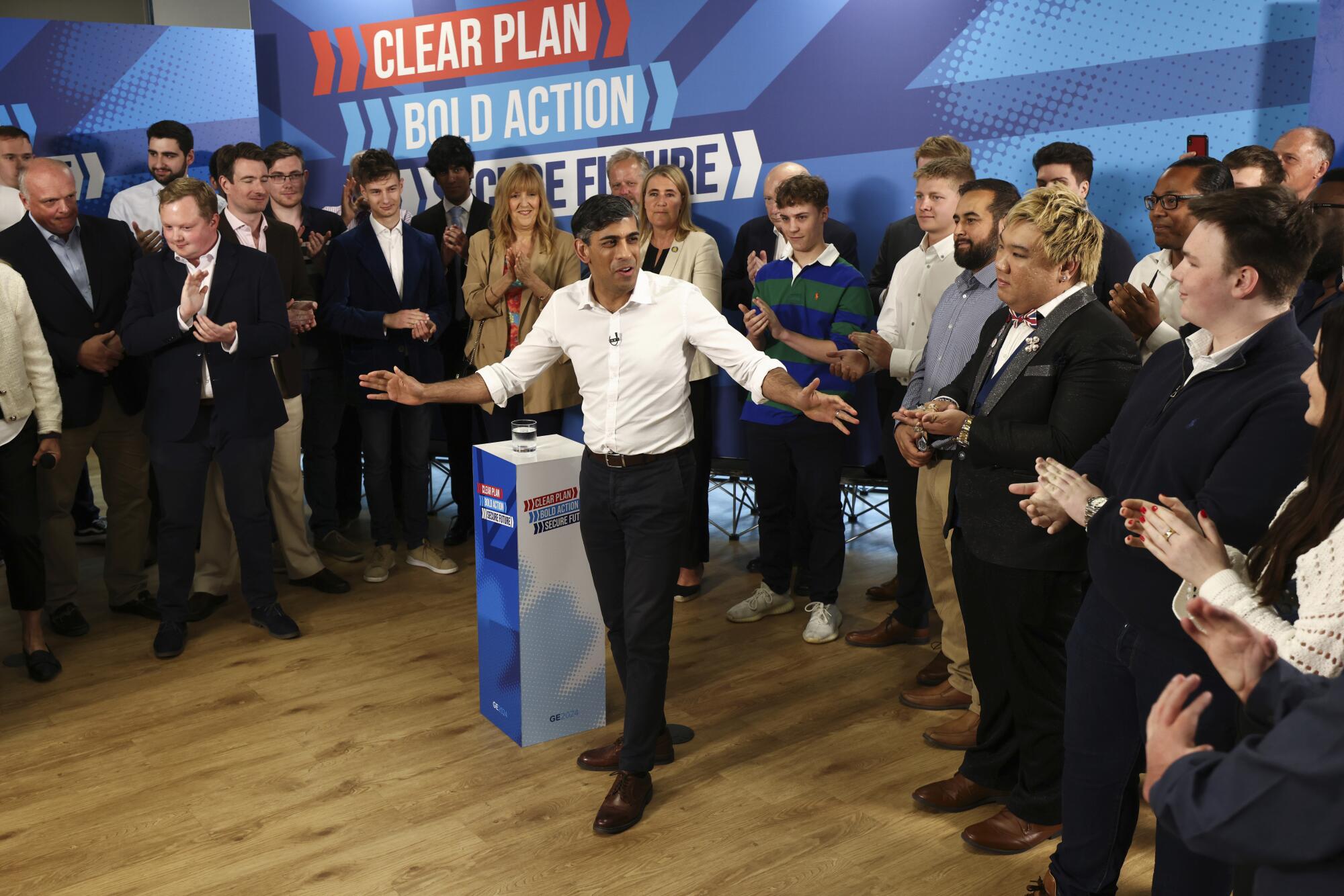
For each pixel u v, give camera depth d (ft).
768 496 12.89
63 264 12.34
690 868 8.19
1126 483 6.26
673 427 8.72
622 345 8.57
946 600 10.21
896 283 11.60
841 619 12.85
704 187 16.19
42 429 11.39
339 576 14.76
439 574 14.92
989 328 8.31
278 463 13.73
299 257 13.89
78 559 14.23
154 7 23.86
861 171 15.11
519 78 17.22
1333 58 11.67
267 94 19.39
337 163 19.08
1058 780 8.07
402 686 11.42
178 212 11.37
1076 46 13.43
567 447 10.22
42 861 8.29
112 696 11.14
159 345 11.57
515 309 14.29
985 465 7.71
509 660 10.08
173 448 11.89
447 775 9.59
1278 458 5.41
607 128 16.72
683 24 15.84
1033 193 7.57
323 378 15.10
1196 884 6.12
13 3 22.99
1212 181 9.00
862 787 9.34
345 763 9.80
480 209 15.93
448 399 9.39
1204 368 5.87
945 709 10.78
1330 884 3.55
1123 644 6.22
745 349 8.67
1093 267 7.56
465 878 8.07
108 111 18.88
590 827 8.75
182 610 12.32
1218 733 5.78
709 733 10.37
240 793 9.29
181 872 8.16
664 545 8.73
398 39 18.06
